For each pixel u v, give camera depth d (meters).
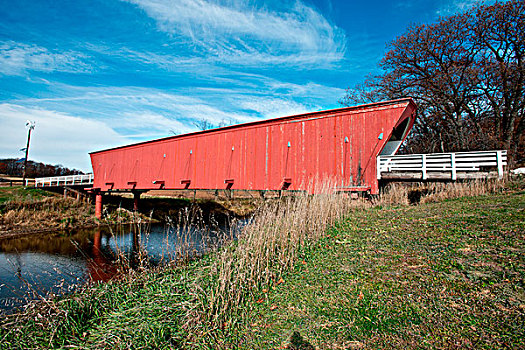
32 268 8.59
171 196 26.36
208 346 2.73
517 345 2.10
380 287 3.35
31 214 16.97
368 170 8.77
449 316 2.60
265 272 4.14
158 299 3.68
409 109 8.86
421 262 3.79
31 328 3.24
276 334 2.82
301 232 5.79
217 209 21.55
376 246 4.76
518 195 6.94
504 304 2.60
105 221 18.52
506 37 16.25
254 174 11.21
